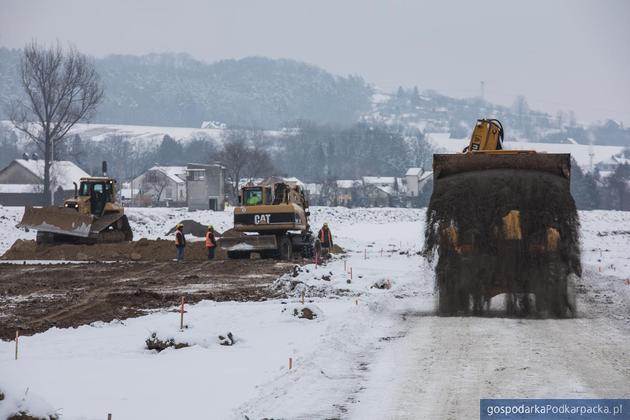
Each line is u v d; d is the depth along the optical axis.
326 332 38.56
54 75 185.38
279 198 91.50
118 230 102.06
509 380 28.42
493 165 48.41
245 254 93.50
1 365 32.09
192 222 126.19
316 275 64.38
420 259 90.56
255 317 45.00
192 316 45.34
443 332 39.66
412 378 29.00
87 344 36.81
